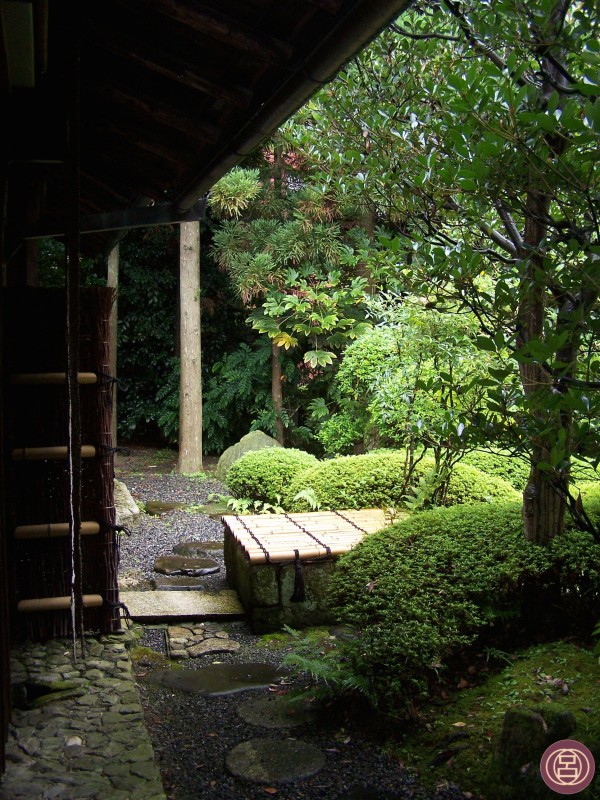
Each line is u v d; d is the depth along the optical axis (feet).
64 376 12.03
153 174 13.91
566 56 9.76
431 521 12.75
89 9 9.07
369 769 8.79
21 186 15.81
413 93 13.35
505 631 11.02
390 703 9.68
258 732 9.78
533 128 8.29
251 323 38.63
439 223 12.66
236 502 22.70
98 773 8.28
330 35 7.13
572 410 8.24
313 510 18.53
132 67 10.25
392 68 13.58
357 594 10.98
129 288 38.83
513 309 9.27
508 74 8.51
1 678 8.25
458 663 10.62
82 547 12.42
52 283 32.24
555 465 8.16
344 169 14.37
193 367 33.32
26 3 6.99
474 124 9.09
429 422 16.35
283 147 29.43
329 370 32.99
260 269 30.66
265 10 7.77
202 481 30.89
